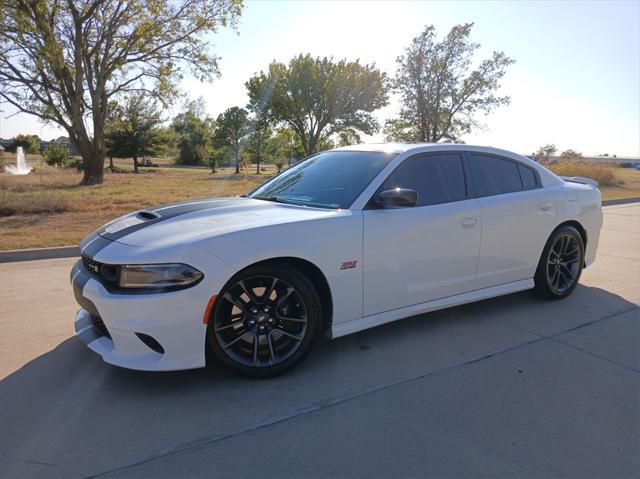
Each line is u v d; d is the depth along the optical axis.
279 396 3.08
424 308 3.98
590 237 5.31
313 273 3.45
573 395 3.11
